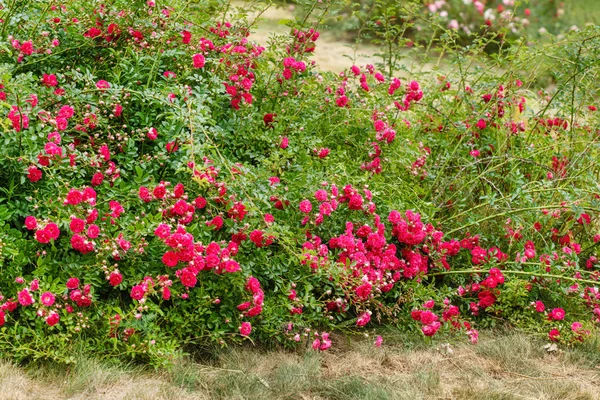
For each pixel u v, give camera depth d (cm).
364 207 370
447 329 367
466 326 367
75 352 294
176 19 400
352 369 334
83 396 278
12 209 317
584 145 461
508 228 414
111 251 307
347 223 360
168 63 400
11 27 390
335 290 358
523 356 357
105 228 317
